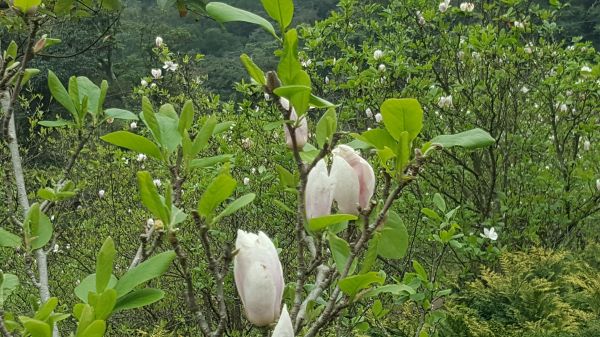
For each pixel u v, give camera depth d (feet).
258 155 18.06
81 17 10.89
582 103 20.25
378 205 4.50
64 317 3.77
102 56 54.39
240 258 3.70
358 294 4.20
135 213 19.48
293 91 3.85
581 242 25.34
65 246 20.95
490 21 20.89
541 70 20.49
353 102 18.30
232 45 63.41
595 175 21.47
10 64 5.72
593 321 16.52
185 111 4.36
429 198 17.92
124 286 3.80
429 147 4.23
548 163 22.53
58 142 23.61
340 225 4.52
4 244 4.48
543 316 17.04
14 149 5.36
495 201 21.20
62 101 5.45
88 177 21.53
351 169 4.22
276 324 3.63
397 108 4.02
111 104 53.93
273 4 3.98
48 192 5.15
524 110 22.24
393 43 20.27
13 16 8.53
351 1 19.54
